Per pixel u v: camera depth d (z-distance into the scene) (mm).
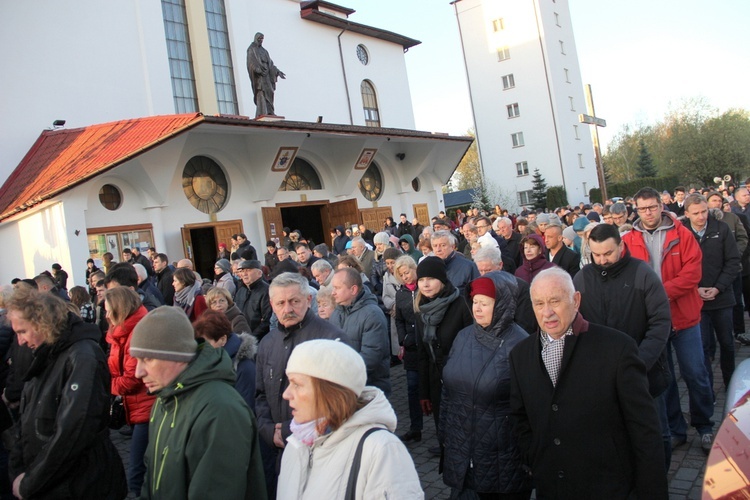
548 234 6656
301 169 22391
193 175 18609
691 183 58281
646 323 4094
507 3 45719
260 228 20078
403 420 6855
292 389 2418
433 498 4691
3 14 17969
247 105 24781
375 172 25719
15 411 5492
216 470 2500
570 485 2977
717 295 6086
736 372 3738
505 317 3564
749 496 2287
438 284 4574
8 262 16906
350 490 2225
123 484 3527
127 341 4711
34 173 16891
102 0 20281
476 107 47969
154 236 16953
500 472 3393
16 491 3336
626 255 4238
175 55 22734
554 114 44500
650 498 2846
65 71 19141
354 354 2438
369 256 10133
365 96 30656
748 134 55719
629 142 70000
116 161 14398
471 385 3490
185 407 2652
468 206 50625
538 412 3092
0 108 17734
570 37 48562
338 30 29328
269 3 26297
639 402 2898
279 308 3957
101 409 3314
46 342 3395
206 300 5711
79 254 14906
